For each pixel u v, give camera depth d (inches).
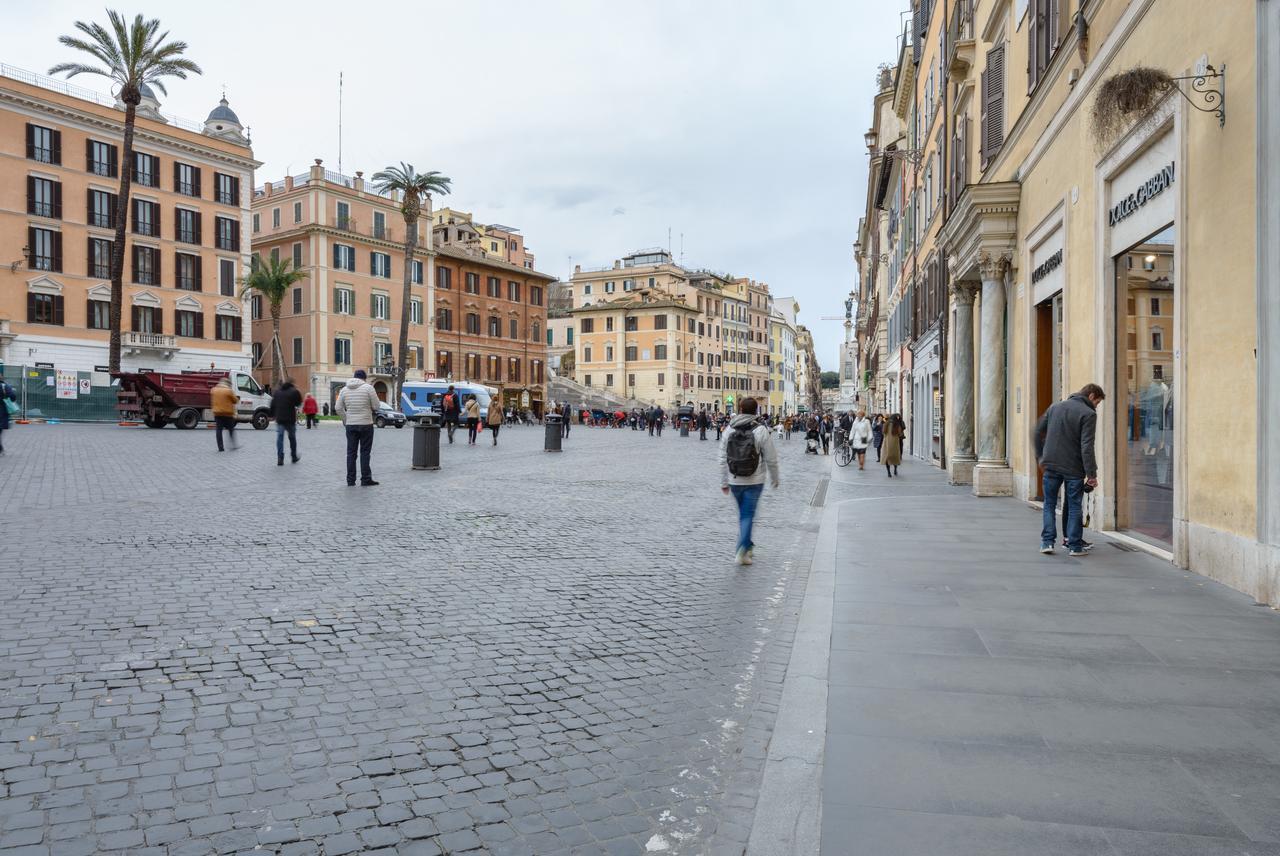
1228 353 263.6
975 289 670.5
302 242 2381.9
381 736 150.9
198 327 2080.5
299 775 134.7
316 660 190.7
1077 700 165.2
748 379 4549.7
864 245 2640.3
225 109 2331.4
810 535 411.2
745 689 181.8
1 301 1753.2
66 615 217.6
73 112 1841.8
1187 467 293.9
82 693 165.5
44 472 553.6
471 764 141.0
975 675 180.9
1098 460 382.3
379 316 2527.1
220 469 615.5
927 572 294.8
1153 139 325.7
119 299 1525.6
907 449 1353.3
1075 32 414.9
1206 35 277.6
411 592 256.8
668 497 559.8
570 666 194.1
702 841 117.4
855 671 184.1
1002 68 616.1
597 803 128.6
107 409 1530.5
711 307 4104.3
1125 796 125.0
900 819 118.7
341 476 593.9
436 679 181.6
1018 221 552.1
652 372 3747.5
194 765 136.9
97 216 1893.5
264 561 292.2
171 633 205.6
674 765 142.8
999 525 418.6
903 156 1334.9
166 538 328.5
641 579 292.0
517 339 3078.2
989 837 113.3
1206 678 177.5
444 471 672.4
